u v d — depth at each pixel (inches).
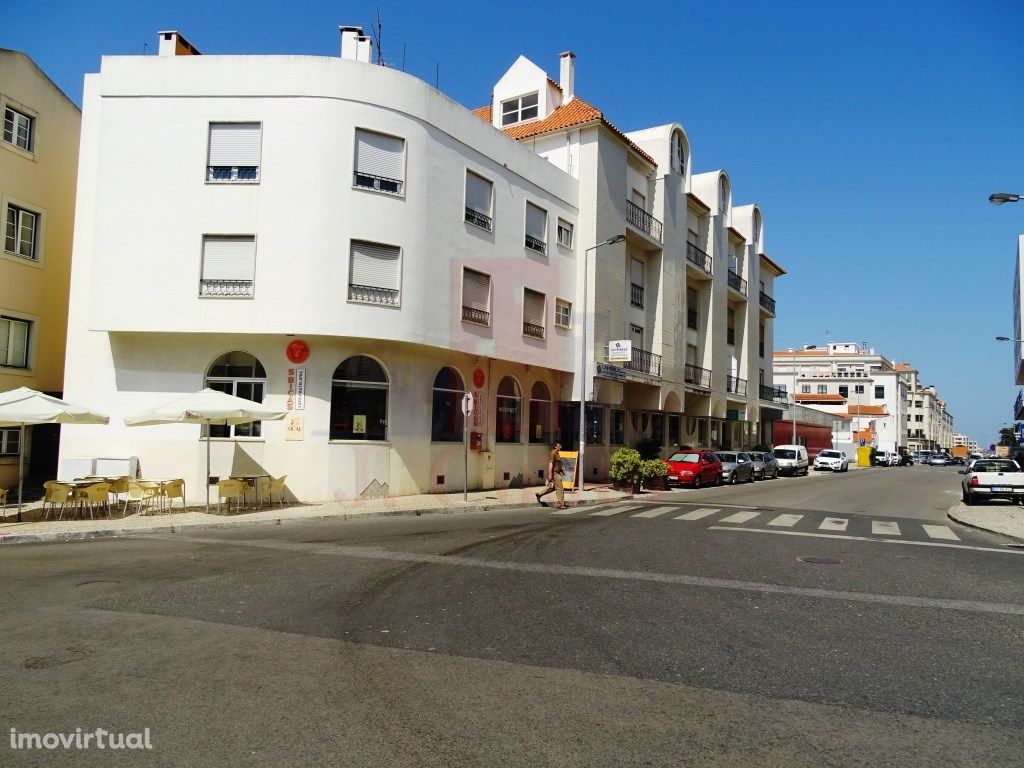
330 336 699.4
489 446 888.3
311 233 683.4
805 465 1743.4
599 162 1047.0
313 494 687.7
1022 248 1409.9
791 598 318.7
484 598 306.0
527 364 936.9
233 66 697.6
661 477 1021.8
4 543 464.8
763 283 1894.7
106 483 569.9
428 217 759.1
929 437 5177.2
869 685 206.4
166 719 171.2
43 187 819.4
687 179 1355.8
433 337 759.1
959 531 609.0
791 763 154.9
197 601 291.9
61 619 261.3
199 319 674.8
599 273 1040.8
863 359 3996.1
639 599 310.2
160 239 682.8
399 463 750.5
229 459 682.8
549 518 637.3
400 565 380.2
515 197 907.4
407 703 184.5
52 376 829.2
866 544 501.7
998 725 178.1
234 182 687.1
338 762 149.8
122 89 697.0
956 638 257.4
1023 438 2042.3
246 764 148.6
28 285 797.2
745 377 1681.8
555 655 228.8
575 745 161.2
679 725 174.6
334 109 700.7
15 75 780.0
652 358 1226.6
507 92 1183.6
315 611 278.4
